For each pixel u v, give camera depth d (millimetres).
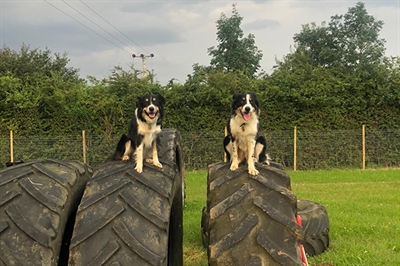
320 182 12078
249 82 16969
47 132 15922
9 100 15578
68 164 2248
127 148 4309
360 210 7387
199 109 16250
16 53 24812
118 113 16156
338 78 17172
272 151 15758
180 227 2705
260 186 2271
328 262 4527
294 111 16453
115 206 1912
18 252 1672
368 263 4465
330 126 16547
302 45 21984
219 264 1948
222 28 24969
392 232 5734
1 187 1923
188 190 10375
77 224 1855
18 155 14781
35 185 1961
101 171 2229
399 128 16906
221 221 2107
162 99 4566
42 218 1811
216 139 15766
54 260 1731
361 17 20625
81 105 16109
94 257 1716
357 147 16062
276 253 1926
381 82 16797
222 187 2336
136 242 1765
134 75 17203
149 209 1927
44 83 16609
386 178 12820
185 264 4555
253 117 4590
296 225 2033
